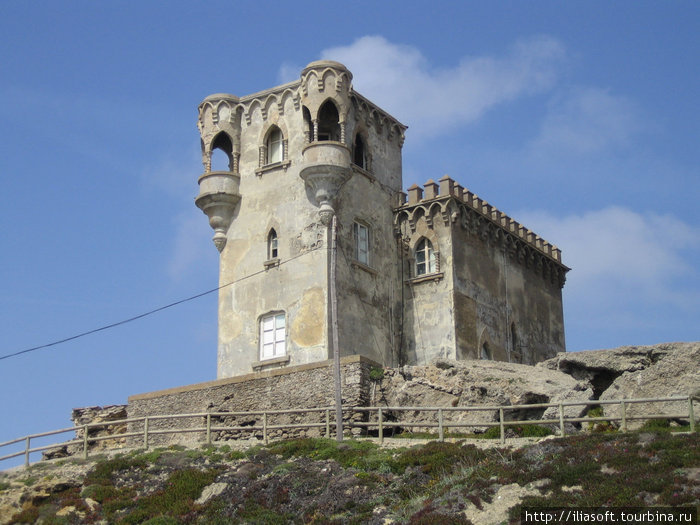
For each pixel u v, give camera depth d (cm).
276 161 5806
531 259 6544
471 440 4147
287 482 3991
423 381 4869
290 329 5428
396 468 3938
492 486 3541
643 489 3247
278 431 4928
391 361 5703
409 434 4578
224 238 5806
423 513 3478
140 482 4256
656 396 4528
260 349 5522
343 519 3641
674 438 3581
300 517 3741
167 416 4641
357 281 5569
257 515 3794
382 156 6044
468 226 5978
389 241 5916
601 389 4900
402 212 5984
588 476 3425
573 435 3862
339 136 5775
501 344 6034
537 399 4688
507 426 4359
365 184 5822
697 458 3356
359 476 3903
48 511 4072
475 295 5894
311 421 4878
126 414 5547
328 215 5441
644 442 3609
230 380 5231
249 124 5916
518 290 6359
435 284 5781
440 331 5688
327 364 4953
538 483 3488
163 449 4591
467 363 5059
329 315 5322
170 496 4031
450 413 4759
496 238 6203
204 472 4197
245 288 5662
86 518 4012
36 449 4672
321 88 5566
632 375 4672
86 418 5603
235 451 4425
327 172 5444
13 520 4053
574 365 4953
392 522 3525
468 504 3462
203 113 5966
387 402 4862
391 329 5759
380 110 6050
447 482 3675
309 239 5497
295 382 5019
